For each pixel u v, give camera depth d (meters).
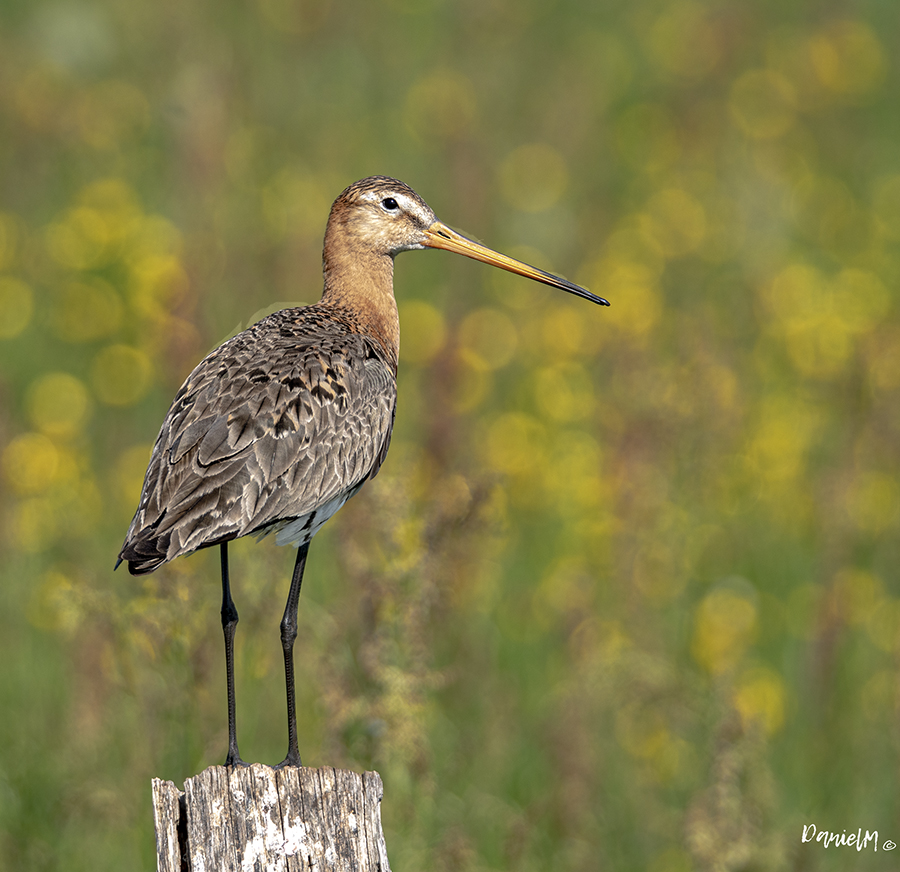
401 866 9.94
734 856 10.13
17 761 11.05
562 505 14.51
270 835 7.23
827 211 20.03
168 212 18.34
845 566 13.70
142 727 10.79
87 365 16.11
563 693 11.77
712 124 21.77
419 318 16.88
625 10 24.16
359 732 9.84
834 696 12.55
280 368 8.87
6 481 13.95
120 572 12.70
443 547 10.14
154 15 21.16
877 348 14.74
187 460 8.29
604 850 11.10
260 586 10.57
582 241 19.09
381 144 20.33
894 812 11.59
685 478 13.80
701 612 13.05
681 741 11.73
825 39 23.14
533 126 21.19
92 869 10.37
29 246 17.86
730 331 17.20
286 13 21.83
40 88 20.14
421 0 23.00
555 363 16.73
